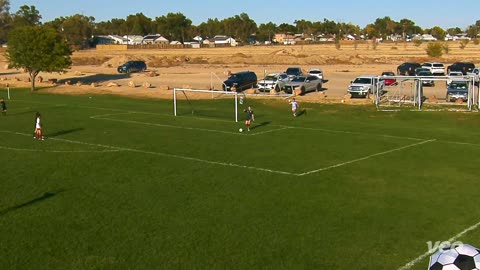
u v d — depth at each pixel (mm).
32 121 35562
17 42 55969
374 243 13328
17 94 54469
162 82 64125
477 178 19531
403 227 14445
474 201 16719
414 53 119125
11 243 13523
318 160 22922
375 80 45250
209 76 71375
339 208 16172
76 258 12539
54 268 12000
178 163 22609
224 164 22328
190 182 19422
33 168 21859
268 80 50094
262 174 20562
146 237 13852
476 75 38969
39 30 56844
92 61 111438
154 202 16938
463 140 27547
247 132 30594
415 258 12367
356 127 32250
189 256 12602
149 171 21203
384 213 15648
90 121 35438
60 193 18062
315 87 50594
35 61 56281
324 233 14055
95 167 22000
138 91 53281
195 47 182125
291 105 40156
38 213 15930
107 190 18406
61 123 34500
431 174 20234
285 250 12938
